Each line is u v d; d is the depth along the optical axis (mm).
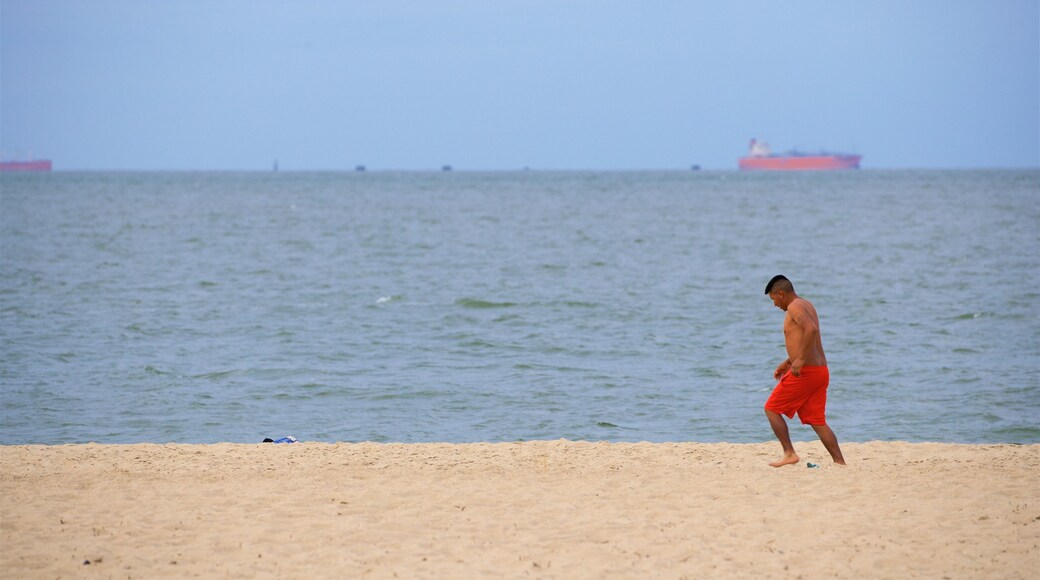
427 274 147875
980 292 121688
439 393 65438
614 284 134750
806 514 31625
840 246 195375
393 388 66812
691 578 26125
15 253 174625
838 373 71625
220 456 41625
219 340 87250
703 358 78875
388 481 36688
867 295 120188
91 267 152500
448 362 77500
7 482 36438
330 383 68438
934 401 62531
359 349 83250
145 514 32156
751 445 44375
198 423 57062
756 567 26859
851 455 41438
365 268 156500
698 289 128375
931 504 32406
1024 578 25641
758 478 36531
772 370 73438
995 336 88500
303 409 61031
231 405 61750
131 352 80250
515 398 63969
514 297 119312
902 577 25938
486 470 38562
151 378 69750
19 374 70688
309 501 33719
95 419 57844
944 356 78312
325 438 53719
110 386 67000
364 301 116000
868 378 69812
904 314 103375
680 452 42562
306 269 154250
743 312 106125
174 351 81188
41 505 33219
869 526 30188
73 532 30203
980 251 178375
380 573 26672
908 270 149375
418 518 31766
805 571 26531
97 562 27516
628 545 28781
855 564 26922
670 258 174250
